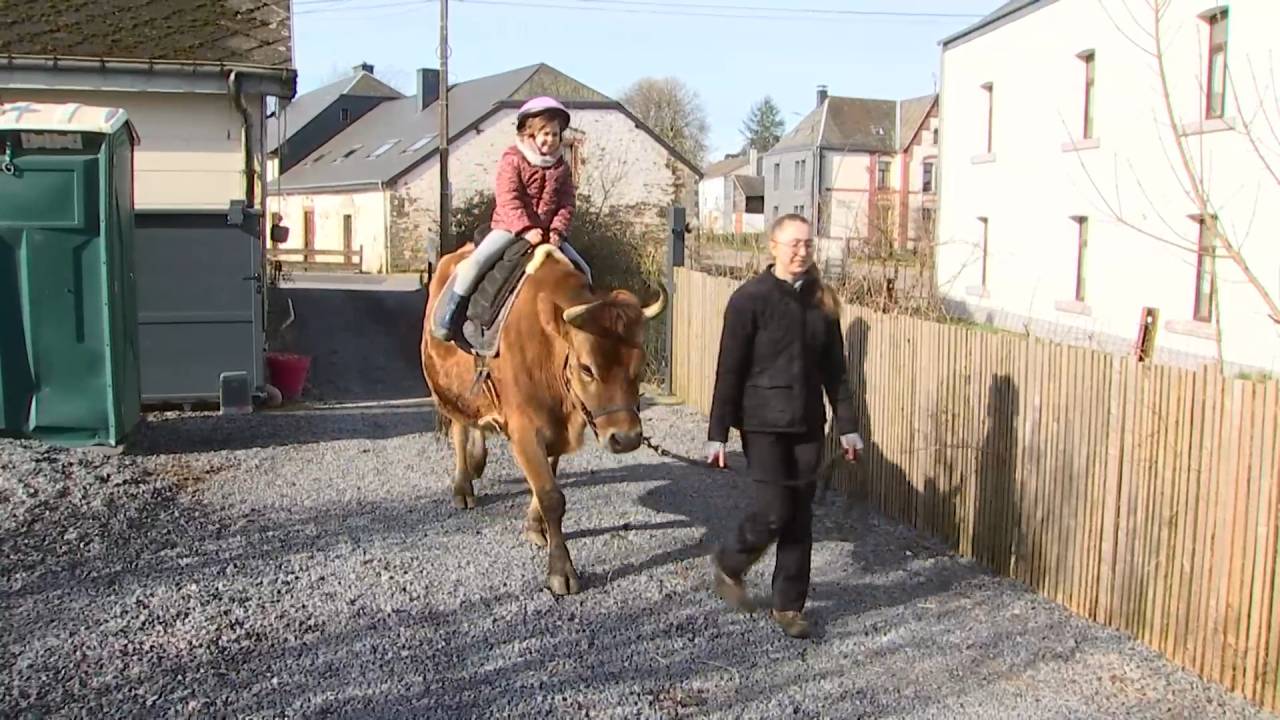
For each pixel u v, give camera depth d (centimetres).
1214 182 1688
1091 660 529
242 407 1167
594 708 479
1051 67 2234
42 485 780
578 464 932
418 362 1667
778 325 530
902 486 770
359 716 466
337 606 593
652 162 4278
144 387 1155
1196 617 511
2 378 874
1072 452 591
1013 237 2428
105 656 517
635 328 551
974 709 480
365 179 4394
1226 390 489
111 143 877
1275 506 466
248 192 1319
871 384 808
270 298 1730
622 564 668
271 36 1391
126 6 1398
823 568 668
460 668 517
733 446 1023
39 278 870
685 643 550
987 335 666
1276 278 1569
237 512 775
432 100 5191
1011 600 611
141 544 689
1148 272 1889
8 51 1238
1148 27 1844
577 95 4497
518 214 642
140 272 1142
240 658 522
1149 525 538
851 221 1972
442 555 684
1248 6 1617
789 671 519
